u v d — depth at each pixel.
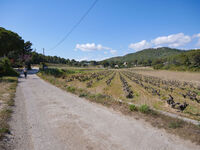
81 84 16.97
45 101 6.61
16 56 50.81
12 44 31.03
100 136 3.29
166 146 2.88
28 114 4.75
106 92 11.83
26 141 3.03
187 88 18.36
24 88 10.30
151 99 9.60
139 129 3.66
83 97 7.50
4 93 7.79
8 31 30.98
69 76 26.48
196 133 3.38
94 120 4.28
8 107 5.27
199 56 54.34
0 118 4.09
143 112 4.92
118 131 3.55
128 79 27.33
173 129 3.62
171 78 32.97
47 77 18.12
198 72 48.25
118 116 4.63
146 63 128.88
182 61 63.56
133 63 156.75
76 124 3.97
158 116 4.57
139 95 11.16
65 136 3.28
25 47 60.34
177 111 6.64
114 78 28.30
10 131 3.44
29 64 46.88
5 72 19.33
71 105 5.95
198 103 9.20
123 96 10.41
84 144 2.94
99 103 6.25
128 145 2.91
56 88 10.62
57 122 4.11
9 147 2.76
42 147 2.81
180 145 2.92
